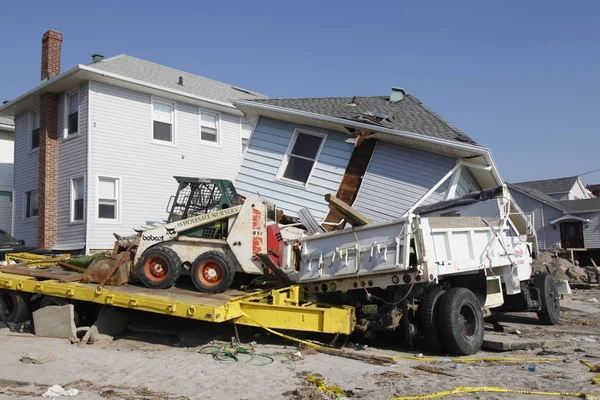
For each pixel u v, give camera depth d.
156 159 19.05
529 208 40.06
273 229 9.80
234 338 8.21
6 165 24.67
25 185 20.34
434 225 7.71
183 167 19.81
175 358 7.32
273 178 14.34
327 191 13.70
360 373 6.61
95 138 17.47
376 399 5.52
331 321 7.87
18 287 9.77
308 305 8.26
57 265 11.52
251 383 6.12
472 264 8.45
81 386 6.02
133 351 7.84
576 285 23.20
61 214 18.23
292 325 8.04
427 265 7.32
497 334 10.17
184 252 9.66
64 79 17.45
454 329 7.56
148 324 9.14
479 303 8.29
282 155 14.40
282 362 7.14
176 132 19.72
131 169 18.31
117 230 17.75
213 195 10.36
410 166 13.30
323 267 8.38
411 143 13.05
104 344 8.36
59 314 8.91
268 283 9.62
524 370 6.90
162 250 9.39
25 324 9.70
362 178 13.58
